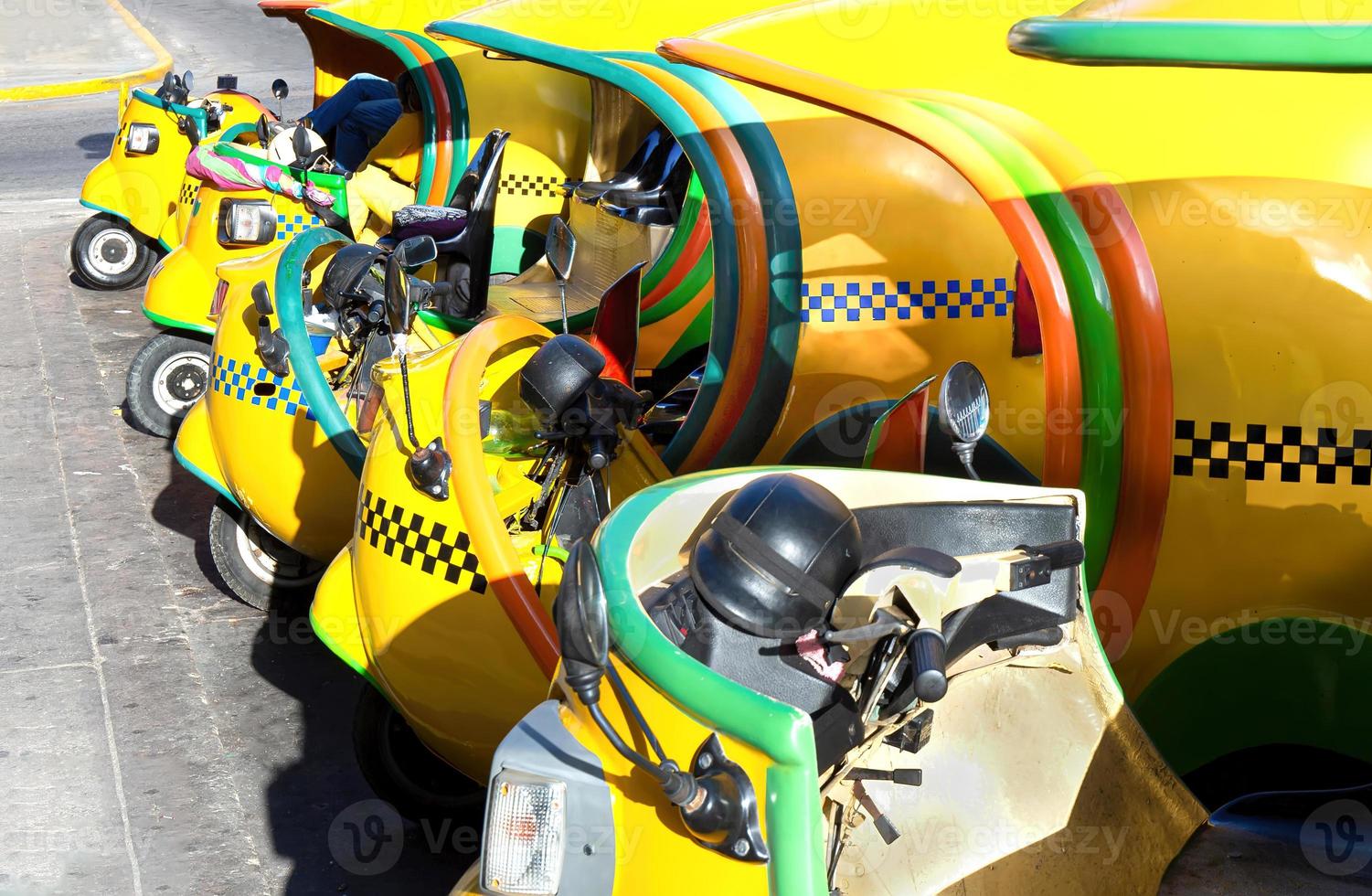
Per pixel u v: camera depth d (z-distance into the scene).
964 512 2.63
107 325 8.85
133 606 5.21
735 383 3.88
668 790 1.95
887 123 3.28
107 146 14.28
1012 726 2.68
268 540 5.11
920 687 2.26
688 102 4.00
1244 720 3.19
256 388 4.64
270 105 14.41
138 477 6.49
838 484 2.69
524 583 3.31
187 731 4.35
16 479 6.45
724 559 2.40
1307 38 2.07
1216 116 3.01
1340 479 2.96
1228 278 2.97
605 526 2.54
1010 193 3.12
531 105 7.11
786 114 3.90
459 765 3.51
